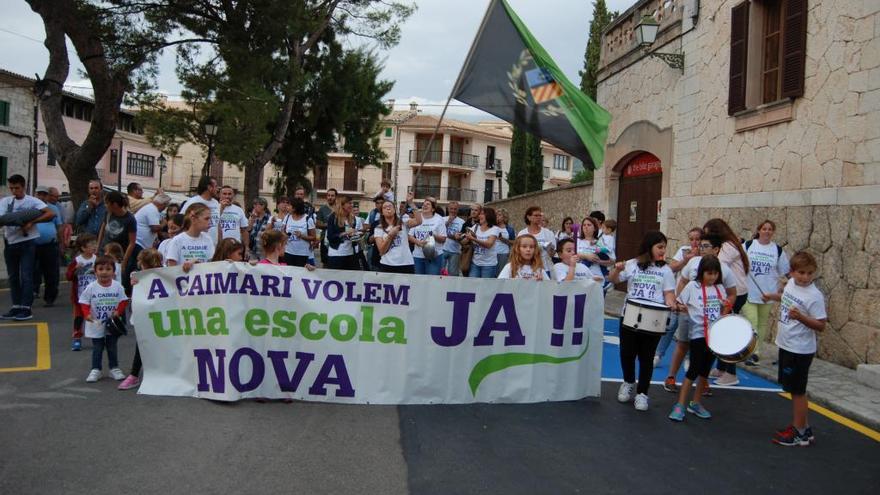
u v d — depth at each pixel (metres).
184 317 6.20
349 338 6.21
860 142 8.49
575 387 6.71
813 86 9.37
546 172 70.44
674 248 13.10
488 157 66.81
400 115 67.12
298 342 6.18
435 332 6.32
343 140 38.53
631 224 15.55
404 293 6.27
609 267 9.89
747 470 5.00
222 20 19.38
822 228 9.10
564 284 6.65
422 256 11.69
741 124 10.97
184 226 7.12
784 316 5.77
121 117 48.84
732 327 5.83
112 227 9.20
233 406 5.95
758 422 6.29
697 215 12.32
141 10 18.03
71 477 4.29
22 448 4.77
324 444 5.08
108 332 6.63
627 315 6.54
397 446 5.12
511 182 45.84
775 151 10.18
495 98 7.34
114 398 6.04
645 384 6.48
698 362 6.20
